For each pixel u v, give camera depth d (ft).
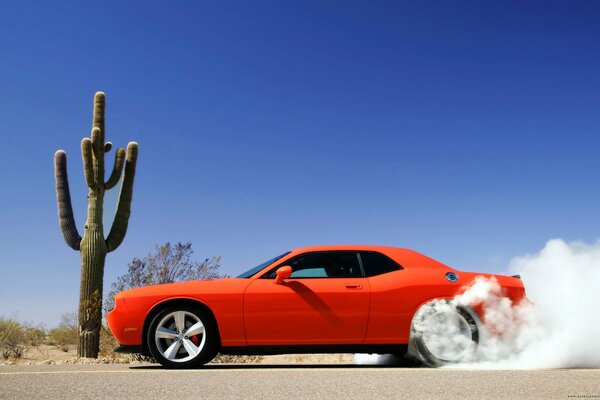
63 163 46.01
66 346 64.18
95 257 43.37
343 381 17.52
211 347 24.13
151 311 24.38
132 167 46.42
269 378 18.43
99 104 45.68
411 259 25.75
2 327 56.03
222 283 24.77
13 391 15.67
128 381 17.81
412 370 20.94
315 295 24.39
